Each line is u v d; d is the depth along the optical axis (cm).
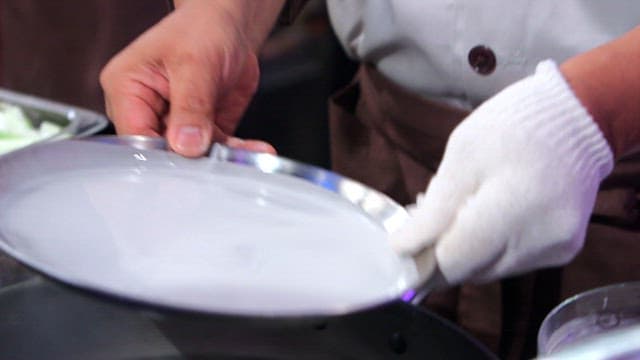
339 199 79
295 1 107
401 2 97
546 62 76
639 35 76
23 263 67
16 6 142
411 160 104
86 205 76
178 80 87
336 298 68
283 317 64
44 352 76
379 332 74
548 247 73
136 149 81
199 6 93
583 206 74
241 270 71
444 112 99
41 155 78
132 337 77
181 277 69
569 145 73
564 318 72
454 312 101
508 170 72
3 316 74
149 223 75
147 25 136
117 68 90
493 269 74
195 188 79
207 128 84
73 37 140
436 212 72
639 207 95
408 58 101
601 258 97
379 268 72
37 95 146
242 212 77
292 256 73
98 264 70
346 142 110
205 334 77
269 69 158
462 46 96
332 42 159
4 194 74
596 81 75
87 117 112
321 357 76
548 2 92
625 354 60
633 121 75
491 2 93
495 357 69
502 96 74
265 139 159
